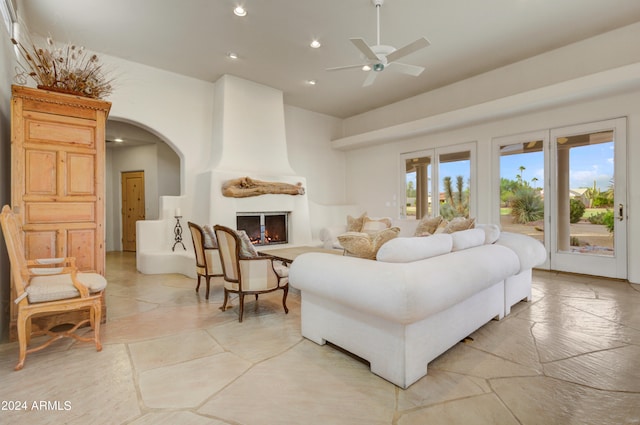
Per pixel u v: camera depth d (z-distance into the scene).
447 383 1.90
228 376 1.98
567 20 3.96
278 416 1.61
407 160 6.91
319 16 3.81
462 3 3.57
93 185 2.92
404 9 3.67
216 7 3.63
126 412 1.64
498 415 1.60
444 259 2.22
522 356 2.22
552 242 5.01
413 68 3.53
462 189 6.02
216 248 3.74
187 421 1.57
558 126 4.87
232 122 5.54
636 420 1.56
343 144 7.54
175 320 2.97
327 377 1.98
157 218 7.43
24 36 3.67
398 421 1.57
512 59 5.00
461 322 2.33
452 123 5.62
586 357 2.20
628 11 3.79
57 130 2.77
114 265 5.82
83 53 4.55
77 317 2.78
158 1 3.51
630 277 4.32
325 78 5.65
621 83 3.90
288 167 6.22
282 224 6.02
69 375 1.99
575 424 1.54
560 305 3.31
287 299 3.69
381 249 2.12
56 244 2.76
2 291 2.59
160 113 5.28
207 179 5.16
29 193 2.66
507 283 3.02
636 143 4.22
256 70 5.32
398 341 1.86
